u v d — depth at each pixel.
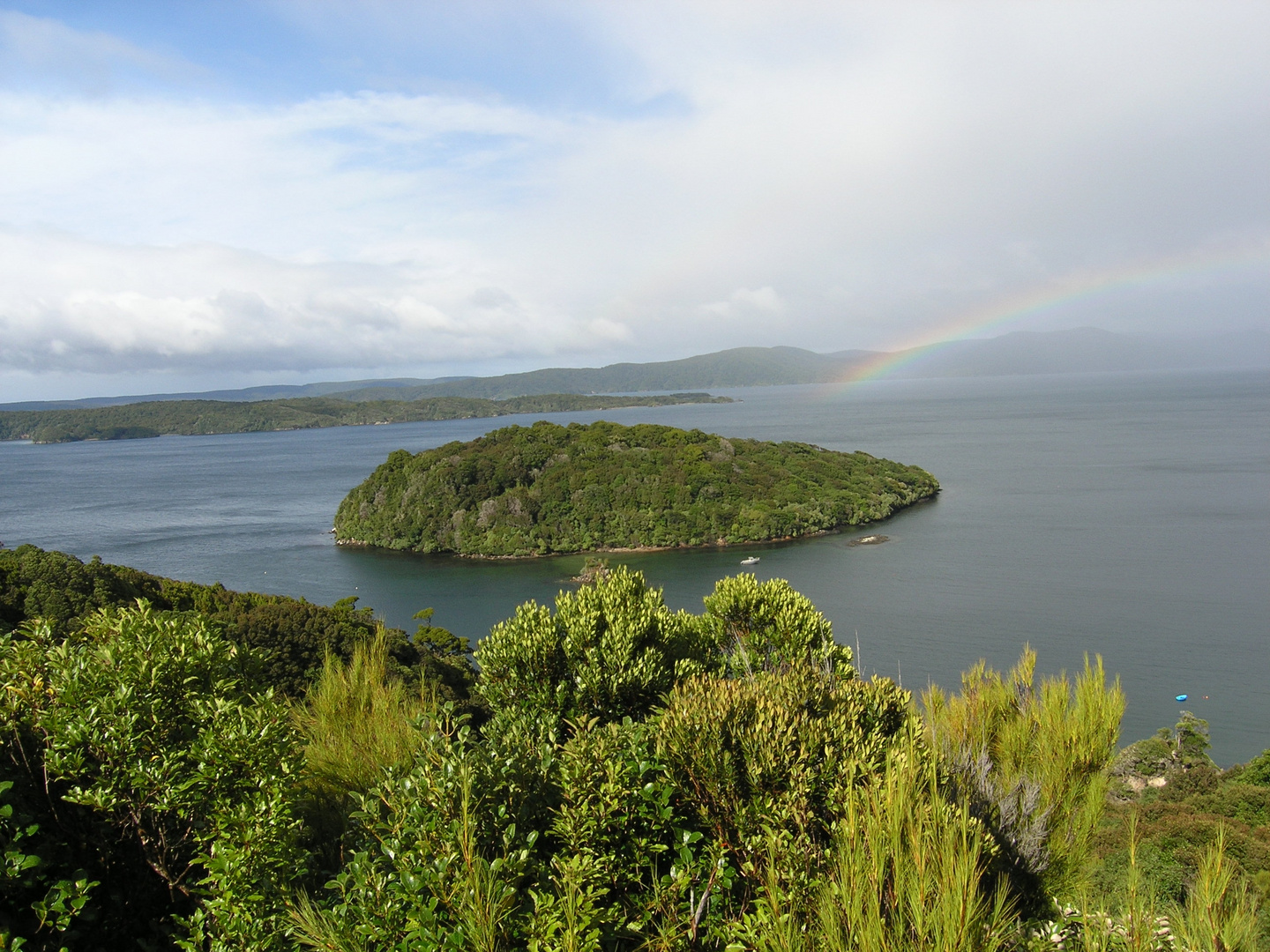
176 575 93.62
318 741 7.15
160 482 187.00
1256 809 20.23
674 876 5.30
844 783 5.35
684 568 91.06
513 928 4.54
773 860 5.11
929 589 75.25
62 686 5.59
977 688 7.95
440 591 86.19
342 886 4.86
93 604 32.59
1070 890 5.96
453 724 6.30
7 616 30.08
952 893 3.97
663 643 8.99
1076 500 118.19
